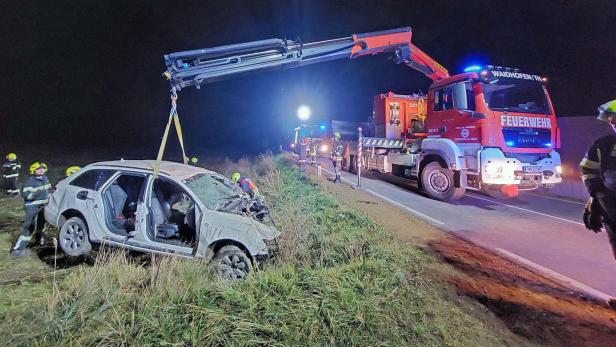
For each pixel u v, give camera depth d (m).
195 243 4.60
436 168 9.32
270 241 4.73
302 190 9.30
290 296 3.63
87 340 3.01
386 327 3.31
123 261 4.57
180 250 4.59
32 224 5.74
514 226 7.10
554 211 8.59
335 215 6.86
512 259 5.26
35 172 5.75
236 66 5.81
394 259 4.84
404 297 3.86
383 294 3.84
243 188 5.89
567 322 3.58
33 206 5.69
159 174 4.96
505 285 4.37
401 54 8.41
